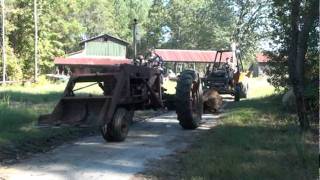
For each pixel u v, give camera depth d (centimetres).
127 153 977
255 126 1245
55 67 6353
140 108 1263
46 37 4978
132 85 1182
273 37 1752
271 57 1781
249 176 723
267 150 930
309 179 704
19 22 4753
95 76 1116
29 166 866
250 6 5241
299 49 1158
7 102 1794
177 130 1299
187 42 8819
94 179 776
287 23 1415
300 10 1202
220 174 743
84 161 905
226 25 8331
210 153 905
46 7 5009
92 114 1077
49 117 1073
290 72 1168
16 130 1175
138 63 1381
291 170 755
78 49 7369
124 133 1116
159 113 1722
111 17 8956
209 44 8631
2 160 905
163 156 944
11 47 4703
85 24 8362
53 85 3762
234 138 1052
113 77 1098
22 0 4756
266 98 2155
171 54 6900
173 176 786
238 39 5322
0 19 4506
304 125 1157
